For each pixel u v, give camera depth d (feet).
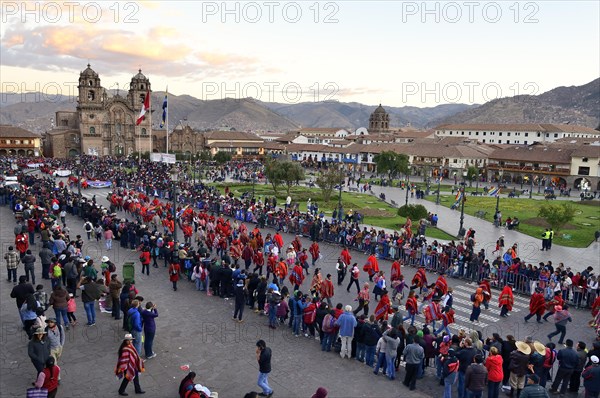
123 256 97.91
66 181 227.20
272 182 213.87
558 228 144.77
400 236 112.88
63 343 50.83
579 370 49.49
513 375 47.93
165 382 47.80
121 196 161.99
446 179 353.51
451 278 94.17
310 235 124.88
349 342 54.85
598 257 118.42
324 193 196.34
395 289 78.59
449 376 45.29
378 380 50.44
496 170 343.46
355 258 106.11
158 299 73.61
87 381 47.14
